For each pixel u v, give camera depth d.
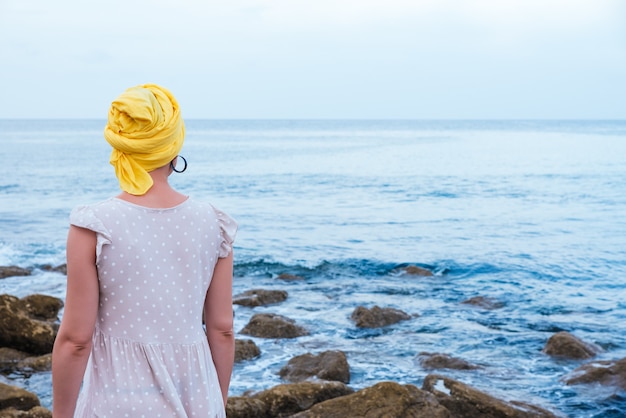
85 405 2.29
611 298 11.72
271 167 44.38
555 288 12.50
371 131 144.88
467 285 12.79
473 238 18.38
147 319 2.32
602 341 9.06
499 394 6.60
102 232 2.25
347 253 16.28
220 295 2.53
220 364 2.56
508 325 9.90
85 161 48.00
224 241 2.52
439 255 15.84
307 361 7.69
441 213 23.52
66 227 20.41
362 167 44.16
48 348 8.22
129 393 2.26
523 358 8.34
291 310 10.74
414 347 8.78
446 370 7.81
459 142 82.38
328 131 146.25
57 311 10.07
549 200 26.66
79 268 2.25
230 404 6.20
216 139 96.44
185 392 2.35
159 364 2.30
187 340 2.37
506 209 24.30
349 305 11.11
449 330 9.59
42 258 15.46
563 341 8.51
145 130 2.29
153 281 2.32
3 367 7.75
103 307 2.32
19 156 52.53
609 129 150.12
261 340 9.02
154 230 2.35
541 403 6.71
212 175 38.44
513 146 69.94
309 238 18.55
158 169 2.42
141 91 2.30
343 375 7.46
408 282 13.12
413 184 33.34
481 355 8.48
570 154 55.19
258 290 11.52
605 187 30.88
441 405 5.81
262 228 20.33
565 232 19.23
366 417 5.57
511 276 13.54
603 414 6.53
